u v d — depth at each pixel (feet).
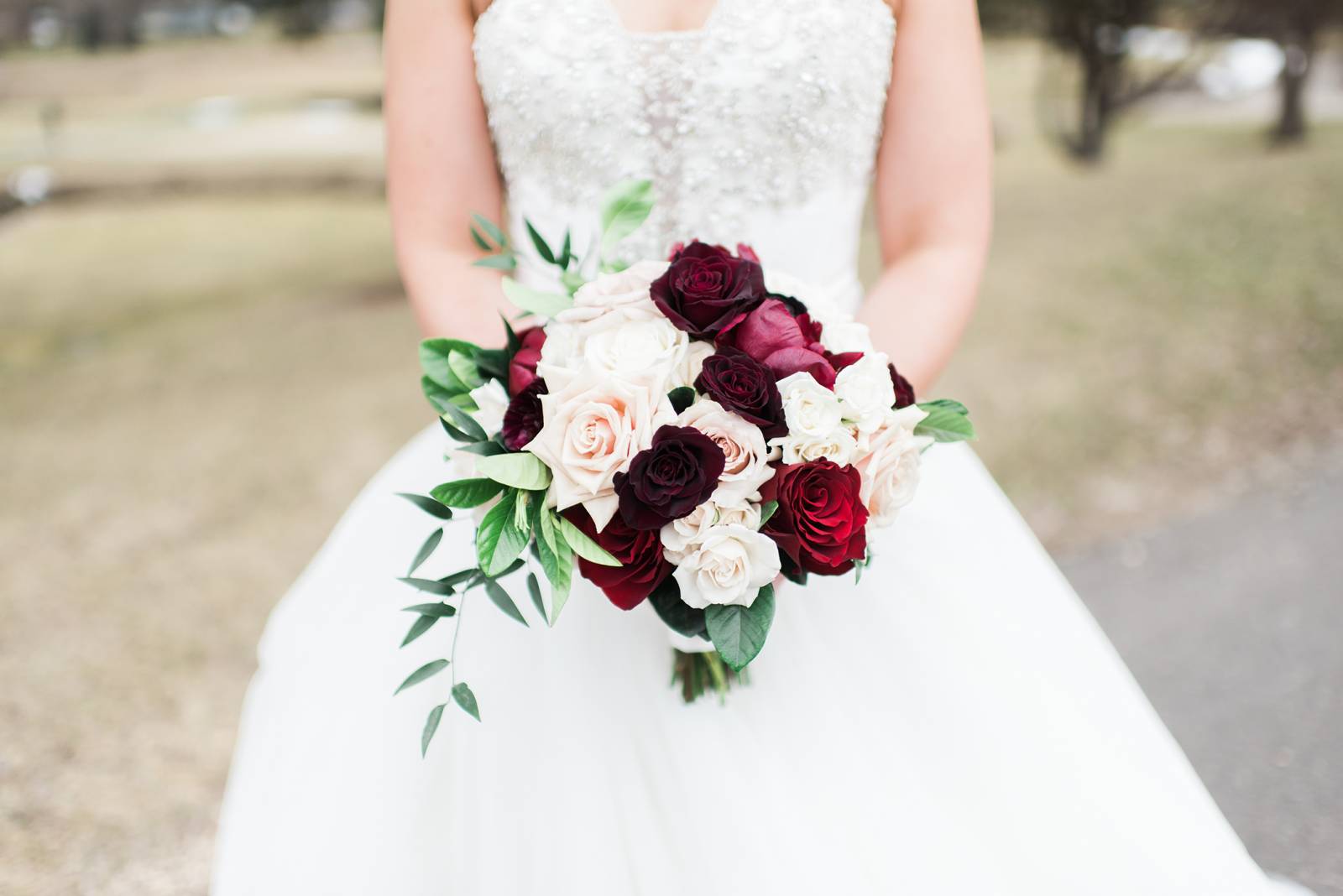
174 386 23.08
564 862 4.56
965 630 5.22
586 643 4.81
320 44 48.93
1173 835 5.00
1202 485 14.71
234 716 11.08
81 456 19.07
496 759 4.75
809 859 4.42
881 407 3.90
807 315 4.06
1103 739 5.18
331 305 29.43
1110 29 37.83
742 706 4.74
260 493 16.85
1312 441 15.56
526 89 4.84
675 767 4.58
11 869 8.90
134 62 45.68
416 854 4.86
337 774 5.02
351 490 16.75
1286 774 9.25
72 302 31.32
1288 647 11.02
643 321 3.90
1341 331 19.17
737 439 3.71
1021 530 5.93
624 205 4.35
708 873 4.42
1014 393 18.17
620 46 4.77
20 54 43.88
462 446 4.11
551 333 3.94
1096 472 15.28
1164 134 45.73
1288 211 27.66
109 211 41.22
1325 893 7.89
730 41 4.75
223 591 13.69
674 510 3.59
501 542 3.79
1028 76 57.82
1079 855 4.90
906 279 5.05
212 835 9.31
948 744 4.98
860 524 3.82
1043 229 30.22
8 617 13.28
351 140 45.52
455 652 4.99
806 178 4.97
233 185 42.63
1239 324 20.30
